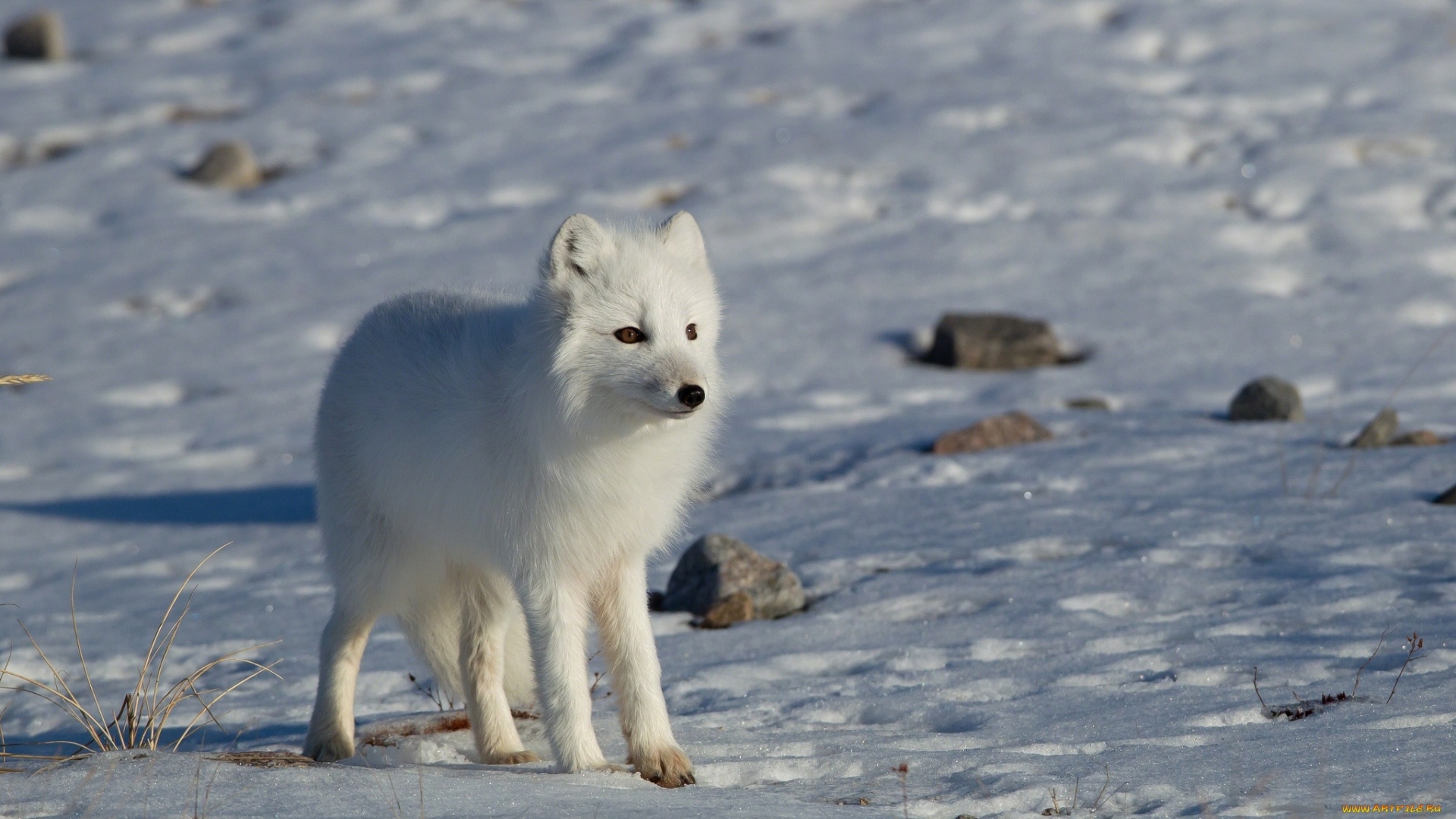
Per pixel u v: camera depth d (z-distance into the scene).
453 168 48.34
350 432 11.48
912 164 45.44
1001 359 31.80
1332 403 26.23
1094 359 31.56
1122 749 9.78
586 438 10.14
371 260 40.59
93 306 38.34
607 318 10.10
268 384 32.12
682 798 8.52
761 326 34.69
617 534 10.43
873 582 16.31
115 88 58.97
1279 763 9.08
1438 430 22.80
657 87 55.84
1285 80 50.81
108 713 13.31
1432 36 53.94
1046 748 9.96
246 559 20.91
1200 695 11.22
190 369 33.38
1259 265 37.22
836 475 22.81
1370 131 45.19
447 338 11.20
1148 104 49.50
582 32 64.50
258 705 13.41
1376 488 18.59
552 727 10.20
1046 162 44.84
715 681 12.98
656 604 16.55
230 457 27.39
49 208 46.66
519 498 10.30
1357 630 12.79
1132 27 57.62
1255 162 43.81
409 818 7.71
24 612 18.05
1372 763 8.90
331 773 9.02
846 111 51.19
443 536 11.09
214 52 64.56
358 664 11.64
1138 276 36.94
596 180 45.91
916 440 24.73
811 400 29.31
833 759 9.86
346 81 58.62
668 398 9.75
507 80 58.16
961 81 53.22
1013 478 21.25
